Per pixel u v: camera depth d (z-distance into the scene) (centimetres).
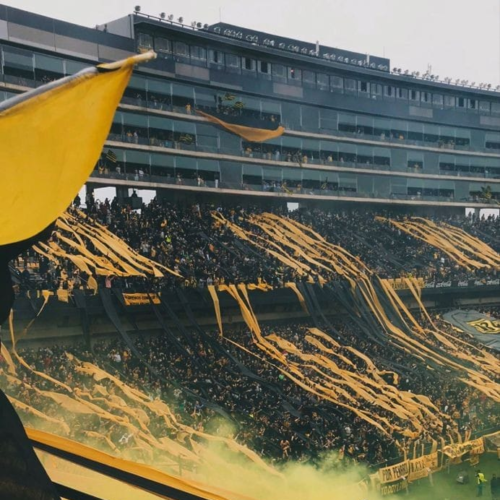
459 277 7350
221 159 6588
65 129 721
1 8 5094
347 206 8062
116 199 5781
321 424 4328
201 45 6544
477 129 8894
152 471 979
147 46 6134
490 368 5866
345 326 6062
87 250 4622
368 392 4859
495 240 8394
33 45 5272
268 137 6812
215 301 5091
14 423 779
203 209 6412
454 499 4097
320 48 7862
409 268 7112
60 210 745
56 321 4291
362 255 6875
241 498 987
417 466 4319
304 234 6719
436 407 4959
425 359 5744
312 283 5884
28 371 3750
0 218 725
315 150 7462
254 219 6669
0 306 760
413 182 8288
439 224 8238
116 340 4619
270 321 5769
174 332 5072
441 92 8575
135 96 6016
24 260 4372
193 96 6431
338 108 7650
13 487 755
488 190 8856
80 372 3834
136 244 5209
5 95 5122
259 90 7006
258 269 5806
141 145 5991
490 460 4862
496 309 7550
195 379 4341
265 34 7400
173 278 5050
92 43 5684
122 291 4628
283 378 4728
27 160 713
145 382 4059
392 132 8144
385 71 8488
